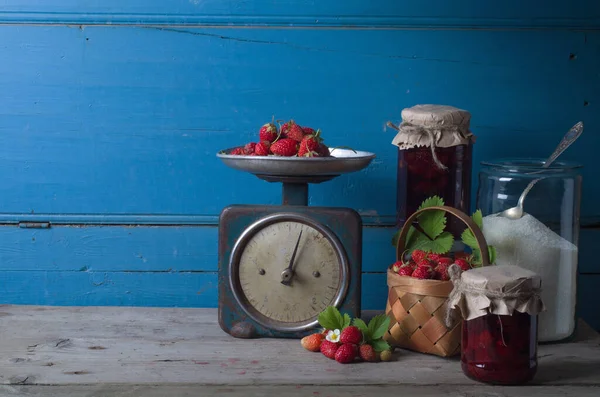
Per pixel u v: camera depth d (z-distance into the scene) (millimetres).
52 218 1932
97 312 1836
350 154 1779
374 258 1940
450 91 1885
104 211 1937
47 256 1946
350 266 1599
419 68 1879
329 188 1926
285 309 1622
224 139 1912
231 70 1889
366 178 1918
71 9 1868
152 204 1934
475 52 1872
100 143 1913
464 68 1877
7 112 1898
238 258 1625
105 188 1930
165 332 1679
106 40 1881
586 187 1907
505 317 1355
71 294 1957
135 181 1927
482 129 1896
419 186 1681
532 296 1339
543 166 1616
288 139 1610
